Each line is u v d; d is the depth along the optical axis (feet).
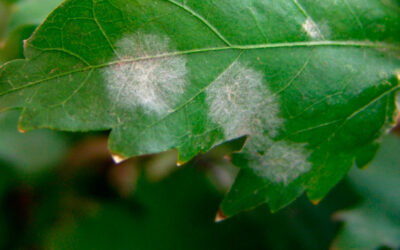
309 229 0.42
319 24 0.33
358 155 0.34
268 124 0.33
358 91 0.33
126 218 0.44
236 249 0.42
